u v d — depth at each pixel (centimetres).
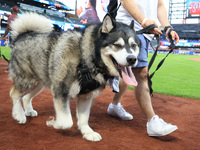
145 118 367
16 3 3716
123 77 237
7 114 337
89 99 269
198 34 4991
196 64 1806
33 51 279
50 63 256
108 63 237
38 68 276
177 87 701
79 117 275
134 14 266
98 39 233
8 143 236
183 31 5169
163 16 324
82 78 237
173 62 1920
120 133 289
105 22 231
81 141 253
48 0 4134
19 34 328
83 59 234
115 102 355
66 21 4397
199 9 5225
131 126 322
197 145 265
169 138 283
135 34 251
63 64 240
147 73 286
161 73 1095
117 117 364
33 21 324
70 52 240
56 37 266
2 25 3195
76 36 248
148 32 275
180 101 516
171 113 409
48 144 239
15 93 306
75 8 4725
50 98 458
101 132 288
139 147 246
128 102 475
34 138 254
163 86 707
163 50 4531
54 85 250
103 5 4844
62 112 246
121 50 230
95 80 241
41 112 361
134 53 234
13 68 308
